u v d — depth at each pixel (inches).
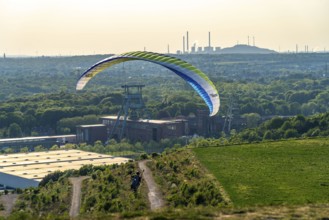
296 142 4047.7
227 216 1787.6
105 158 6707.7
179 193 2706.7
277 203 2228.1
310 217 1790.1
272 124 6594.5
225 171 3105.3
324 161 3346.5
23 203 3408.0
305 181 2842.0
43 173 5708.7
